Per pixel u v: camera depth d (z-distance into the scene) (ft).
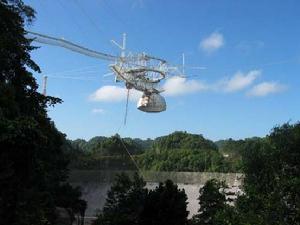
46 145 130.21
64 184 260.21
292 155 143.95
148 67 320.29
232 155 419.95
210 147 532.32
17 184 121.60
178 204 188.03
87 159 382.01
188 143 531.91
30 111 134.10
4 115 112.16
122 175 232.53
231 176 255.70
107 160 400.06
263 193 139.54
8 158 113.80
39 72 136.98
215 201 195.52
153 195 190.29
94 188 332.80
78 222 273.33
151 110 335.88
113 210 219.20
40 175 140.15
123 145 453.58
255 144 161.17
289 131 153.17
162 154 470.80
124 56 314.55
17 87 131.95
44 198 157.69
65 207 238.27
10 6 133.39
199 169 431.02
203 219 194.90
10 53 128.47
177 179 319.68
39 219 135.33
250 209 134.51
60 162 219.61
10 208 121.29
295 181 130.82
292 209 128.77
